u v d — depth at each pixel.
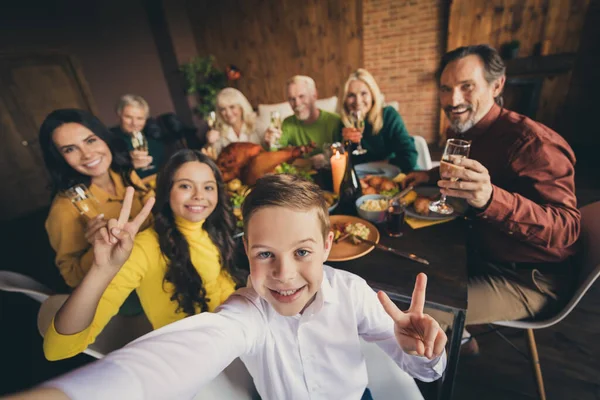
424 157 2.12
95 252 0.69
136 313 1.22
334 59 4.99
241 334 0.59
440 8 4.12
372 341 0.77
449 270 0.94
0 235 3.45
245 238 0.56
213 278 1.05
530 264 1.19
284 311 0.57
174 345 0.49
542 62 3.75
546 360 1.46
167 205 0.95
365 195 1.38
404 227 1.19
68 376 0.39
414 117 4.84
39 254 2.96
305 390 0.69
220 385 0.64
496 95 1.31
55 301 0.97
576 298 0.98
